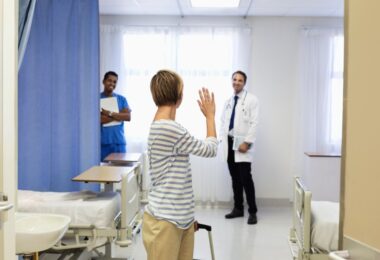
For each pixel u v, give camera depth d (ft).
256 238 12.10
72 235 8.11
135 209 9.28
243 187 14.23
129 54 15.70
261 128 15.92
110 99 13.94
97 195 9.05
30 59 10.59
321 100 15.39
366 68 3.29
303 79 15.47
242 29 15.47
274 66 15.80
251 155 13.75
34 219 6.86
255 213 13.69
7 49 4.54
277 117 15.88
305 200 7.02
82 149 10.78
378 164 3.18
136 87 15.71
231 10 14.80
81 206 8.06
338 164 13.20
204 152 5.82
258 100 14.80
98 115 10.77
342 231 3.58
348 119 3.50
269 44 15.78
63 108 10.80
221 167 15.65
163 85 5.87
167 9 14.85
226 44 15.51
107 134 13.92
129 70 15.72
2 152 4.54
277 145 15.93
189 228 6.07
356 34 3.40
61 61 10.71
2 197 4.46
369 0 3.26
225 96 15.55
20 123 10.62
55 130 10.83
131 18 15.85
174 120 6.03
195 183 15.71
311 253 7.07
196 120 15.51
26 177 10.75
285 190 15.96
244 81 14.01
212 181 15.69
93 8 10.60
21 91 10.60
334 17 15.57
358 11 3.37
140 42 15.66
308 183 13.65
